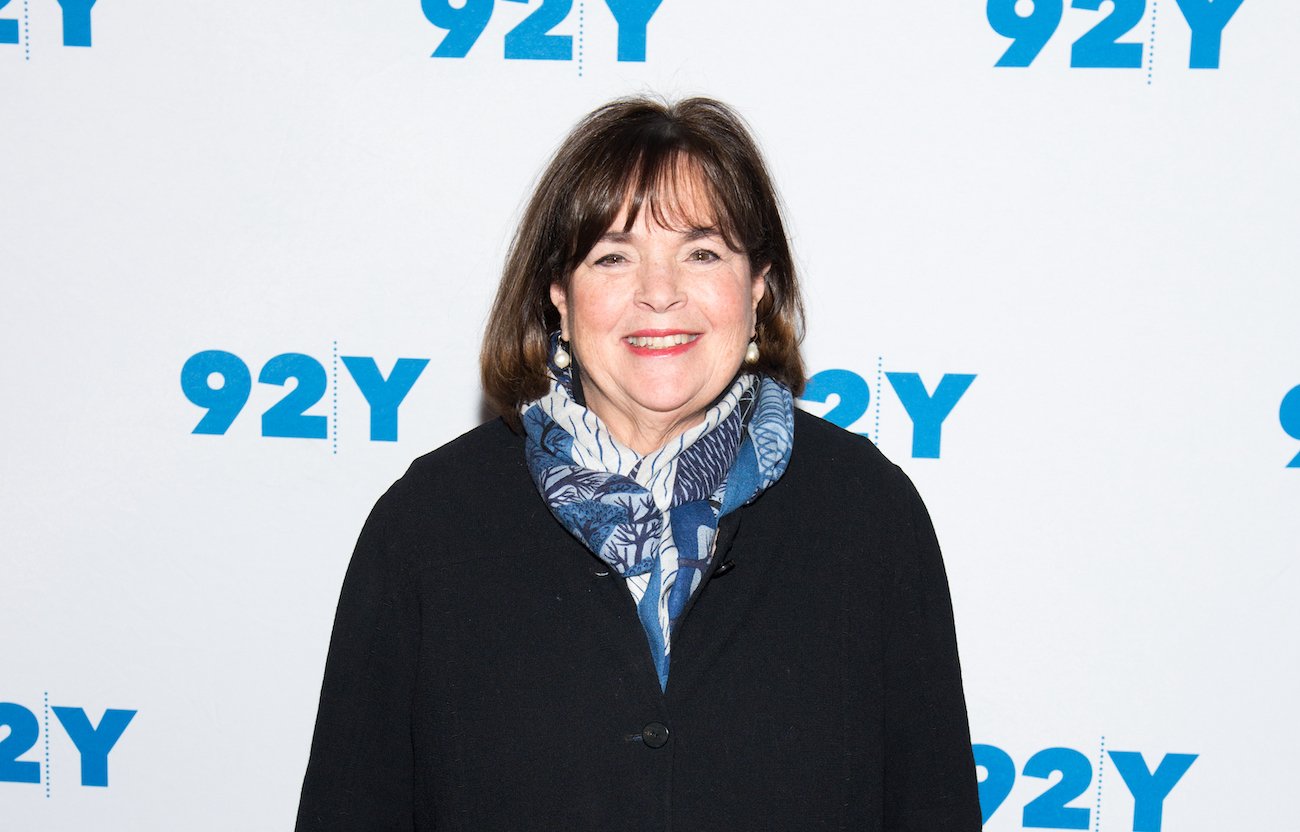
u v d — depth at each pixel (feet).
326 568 5.18
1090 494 4.96
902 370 4.93
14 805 5.39
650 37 4.78
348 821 3.53
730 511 3.47
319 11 4.82
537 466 3.51
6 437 5.12
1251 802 5.09
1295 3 4.63
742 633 3.43
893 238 4.85
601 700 3.35
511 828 3.37
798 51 4.77
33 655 5.27
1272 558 4.93
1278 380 4.82
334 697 3.60
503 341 3.64
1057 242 4.82
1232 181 4.73
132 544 5.19
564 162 3.37
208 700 5.28
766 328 3.75
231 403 5.08
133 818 5.37
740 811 3.33
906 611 3.65
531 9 4.79
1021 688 5.10
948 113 4.77
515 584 3.49
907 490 3.78
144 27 4.85
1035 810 5.18
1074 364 4.88
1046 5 4.68
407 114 4.86
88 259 5.00
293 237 4.96
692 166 3.21
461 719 3.44
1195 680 5.04
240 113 4.89
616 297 3.29
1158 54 4.68
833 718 3.45
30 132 4.92
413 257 4.95
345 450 5.10
